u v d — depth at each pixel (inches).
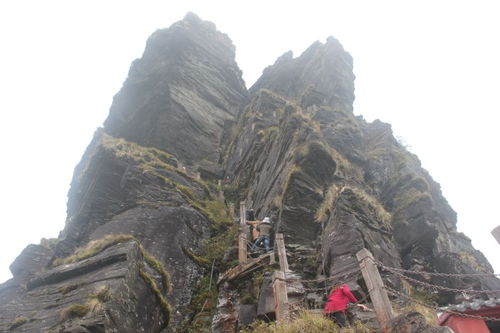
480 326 285.3
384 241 560.4
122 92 1323.8
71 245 660.7
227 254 630.5
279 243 482.9
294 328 319.6
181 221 678.5
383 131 988.6
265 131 988.6
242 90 1499.8
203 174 1050.7
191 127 1160.8
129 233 624.1
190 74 1337.4
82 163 1029.8
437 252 587.5
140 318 452.8
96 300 418.0
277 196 636.1
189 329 529.7
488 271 573.0
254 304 470.3
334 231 519.2
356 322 326.6
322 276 487.2
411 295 490.6
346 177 667.4
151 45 1489.9
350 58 1198.9
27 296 480.1
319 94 1014.4
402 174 802.8
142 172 760.3
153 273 530.6
